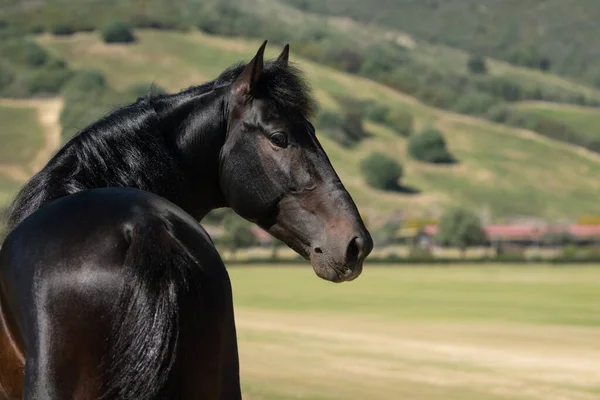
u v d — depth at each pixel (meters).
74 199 3.71
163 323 3.24
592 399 12.59
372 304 33.12
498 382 14.11
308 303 33.62
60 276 3.40
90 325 3.31
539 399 12.50
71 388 3.30
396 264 74.12
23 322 3.47
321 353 17.67
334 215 4.18
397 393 12.66
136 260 3.33
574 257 77.06
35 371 3.33
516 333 22.69
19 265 3.53
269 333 21.94
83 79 128.38
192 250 3.61
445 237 88.94
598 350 19.03
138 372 3.18
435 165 144.62
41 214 3.70
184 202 4.43
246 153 4.30
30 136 119.19
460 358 17.36
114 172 4.24
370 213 116.38
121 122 4.35
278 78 4.35
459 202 131.62
